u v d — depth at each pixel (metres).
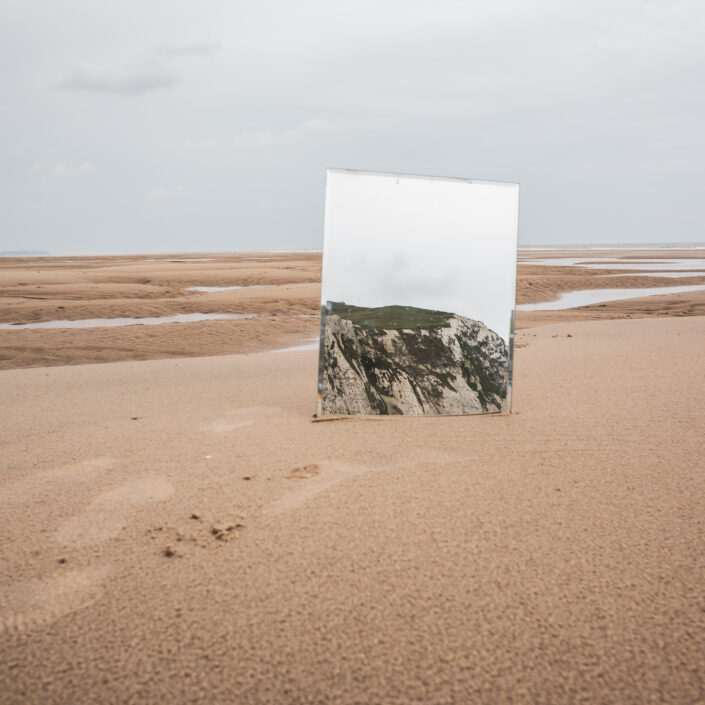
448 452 3.43
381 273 4.21
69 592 2.04
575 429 3.87
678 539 2.37
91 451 3.48
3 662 1.70
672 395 4.73
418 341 4.28
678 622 1.86
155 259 54.88
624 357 6.50
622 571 2.14
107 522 2.55
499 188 4.32
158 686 1.60
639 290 21.41
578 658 1.70
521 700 1.55
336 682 1.61
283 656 1.71
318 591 2.02
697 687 1.60
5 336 10.24
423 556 2.24
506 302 4.34
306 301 16.30
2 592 2.04
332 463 3.25
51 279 22.25
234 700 1.55
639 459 3.28
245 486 2.93
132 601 1.98
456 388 4.30
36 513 2.65
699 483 2.93
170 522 2.55
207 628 1.83
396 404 4.25
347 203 4.14
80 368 6.62
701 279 24.59
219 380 5.74
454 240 4.29
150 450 3.49
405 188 4.22
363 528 2.47
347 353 4.20
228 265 34.78
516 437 3.72
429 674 1.64
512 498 2.77
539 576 2.11
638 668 1.67
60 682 1.62
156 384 5.55
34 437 3.78
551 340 8.23
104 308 14.68
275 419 4.19
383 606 1.93
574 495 2.80
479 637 1.79
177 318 13.84
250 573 2.13
